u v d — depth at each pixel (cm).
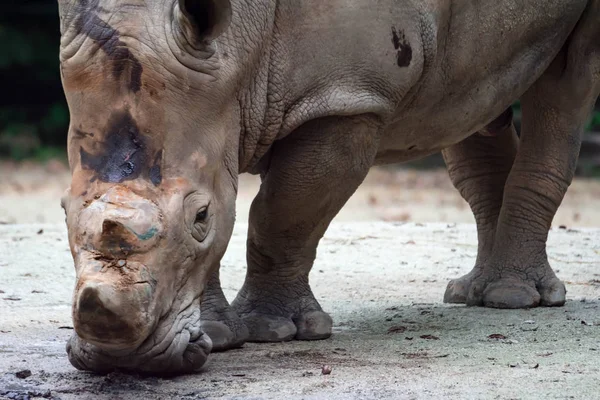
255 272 1289
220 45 1024
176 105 972
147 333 927
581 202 3809
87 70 957
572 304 1550
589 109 1577
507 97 1412
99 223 911
